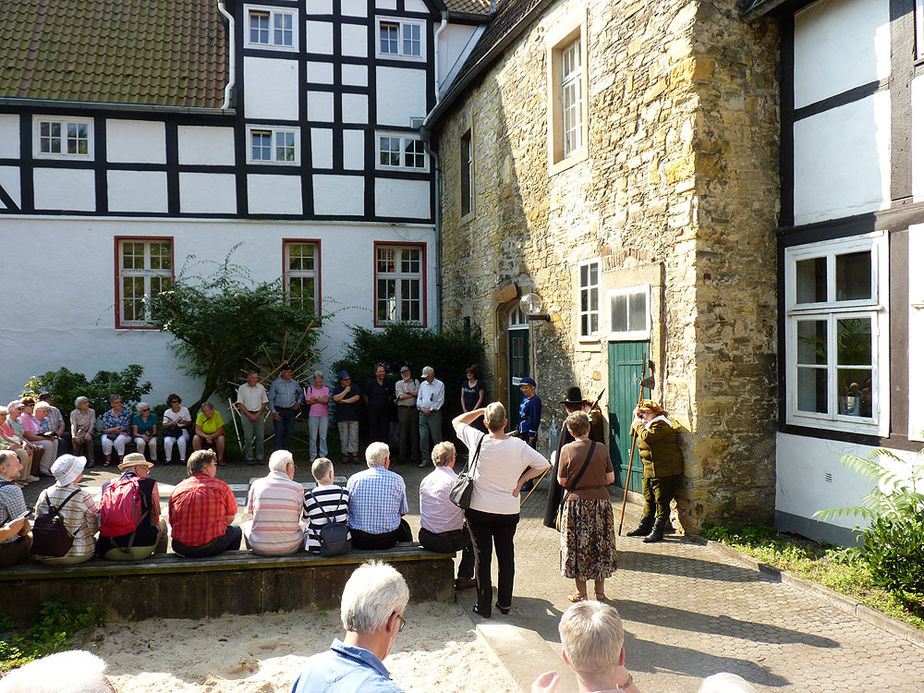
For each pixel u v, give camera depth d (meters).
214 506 4.84
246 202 13.86
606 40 7.66
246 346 12.35
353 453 10.99
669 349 6.62
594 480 4.68
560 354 9.04
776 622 4.40
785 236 6.38
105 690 1.42
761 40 6.46
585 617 2.14
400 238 14.60
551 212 9.24
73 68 13.42
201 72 13.98
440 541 4.91
